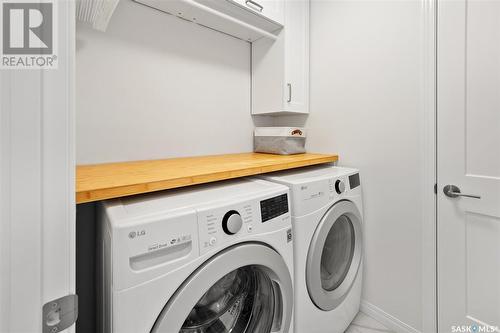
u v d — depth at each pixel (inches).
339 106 67.1
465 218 48.1
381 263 60.0
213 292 34.4
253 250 33.3
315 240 45.1
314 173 55.1
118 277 23.6
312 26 73.4
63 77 14.8
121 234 23.9
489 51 44.2
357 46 62.9
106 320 26.9
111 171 40.1
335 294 51.6
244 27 63.0
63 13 14.8
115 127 50.8
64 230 15.0
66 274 15.2
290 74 68.1
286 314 38.9
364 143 62.1
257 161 53.1
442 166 50.3
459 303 49.3
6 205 13.0
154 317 25.5
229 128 70.7
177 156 59.9
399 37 55.3
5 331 13.2
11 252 13.2
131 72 52.5
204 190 38.4
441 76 49.7
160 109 56.9
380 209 59.7
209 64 65.6
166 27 57.2
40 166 14.0
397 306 57.6
